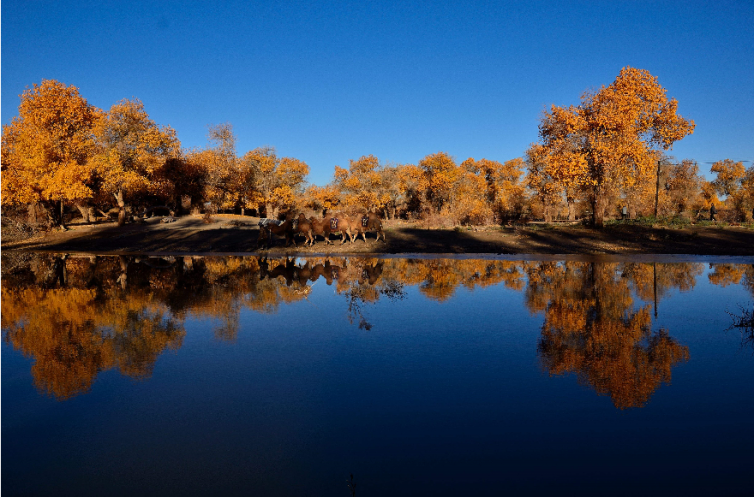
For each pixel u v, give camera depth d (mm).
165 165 39469
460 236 24875
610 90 25875
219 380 5629
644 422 4391
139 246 25422
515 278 13586
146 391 5316
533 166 37625
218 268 16703
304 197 62312
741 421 4383
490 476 3533
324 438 4172
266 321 8570
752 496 3230
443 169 58312
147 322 8539
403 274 14680
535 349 6711
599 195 26578
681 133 25891
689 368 5832
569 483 3428
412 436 4184
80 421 4586
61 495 3346
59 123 32062
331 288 12117
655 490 3316
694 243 21875
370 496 3283
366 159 62094
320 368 6004
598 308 9422
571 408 4715
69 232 30516
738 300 10078
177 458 3867
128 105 35156
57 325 8320
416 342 7145
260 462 3781
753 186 53750
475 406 4785
